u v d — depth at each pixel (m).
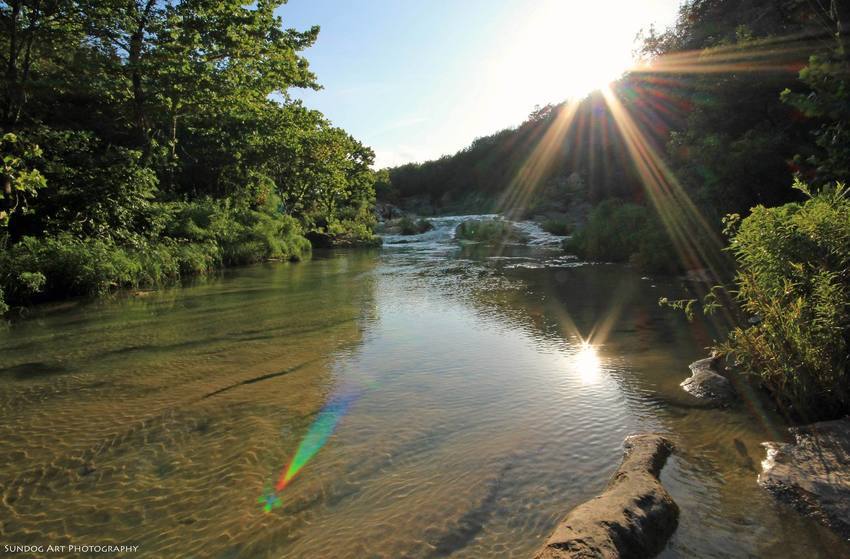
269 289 11.82
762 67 12.45
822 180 6.68
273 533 2.59
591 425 3.83
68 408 4.45
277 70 18.75
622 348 6.09
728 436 3.56
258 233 20.14
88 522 2.74
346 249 27.95
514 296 10.35
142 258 12.81
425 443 3.58
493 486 2.96
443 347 6.29
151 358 6.02
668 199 15.15
